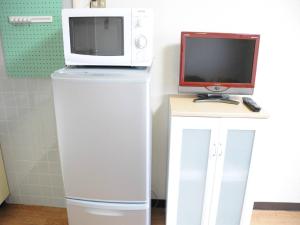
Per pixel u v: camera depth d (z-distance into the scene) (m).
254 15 1.68
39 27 1.71
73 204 1.52
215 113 1.45
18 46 1.75
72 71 1.35
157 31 1.74
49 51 1.75
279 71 1.78
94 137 1.36
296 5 1.64
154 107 1.90
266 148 1.96
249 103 1.56
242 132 1.52
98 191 1.47
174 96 1.78
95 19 1.33
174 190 1.63
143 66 1.43
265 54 1.75
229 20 1.70
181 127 1.49
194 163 1.61
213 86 1.64
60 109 1.32
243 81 1.63
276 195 2.08
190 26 1.72
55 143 1.97
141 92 1.26
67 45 1.38
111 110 1.30
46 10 1.67
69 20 1.34
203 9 1.68
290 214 2.06
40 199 2.14
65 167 1.44
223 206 1.72
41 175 2.06
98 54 1.38
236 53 1.58
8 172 2.07
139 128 1.33
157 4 1.68
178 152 1.54
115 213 1.50
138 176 1.42
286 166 1.99
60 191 2.10
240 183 1.65
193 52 1.58
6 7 1.68
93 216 1.52
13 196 2.14
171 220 1.71
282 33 1.70
